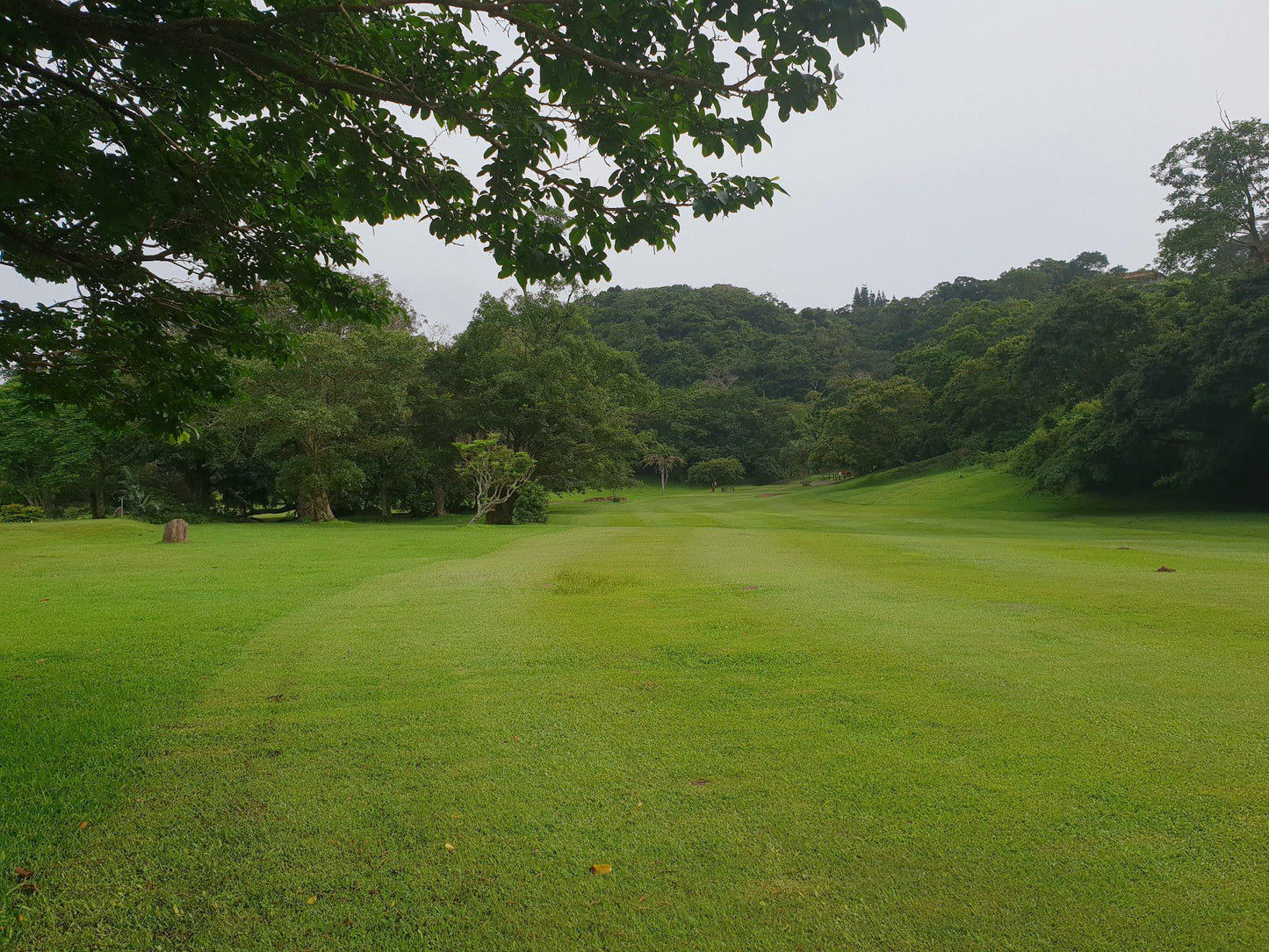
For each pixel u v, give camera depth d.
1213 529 25.41
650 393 41.88
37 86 4.11
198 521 32.81
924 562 12.59
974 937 2.46
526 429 37.06
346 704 4.93
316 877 2.87
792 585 9.89
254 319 6.02
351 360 28.17
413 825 3.27
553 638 6.81
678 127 4.07
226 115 4.50
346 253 5.58
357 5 3.58
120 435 6.66
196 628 7.48
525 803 3.46
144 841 3.14
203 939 2.51
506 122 4.02
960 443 61.06
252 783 3.70
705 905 2.66
